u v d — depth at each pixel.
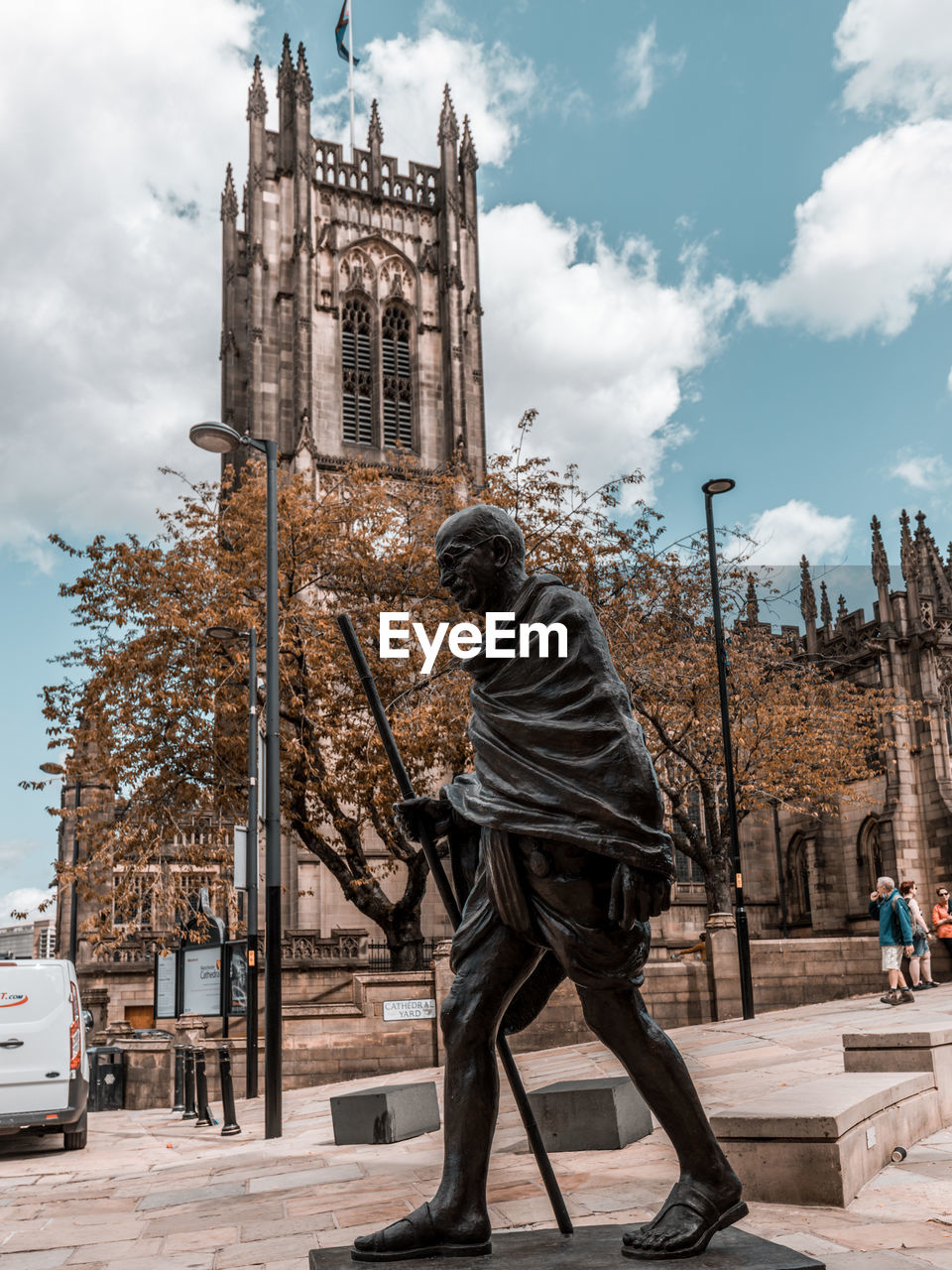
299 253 59.62
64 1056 12.16
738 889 20.52
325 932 44.03
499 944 3.15
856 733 36.12
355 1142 10.18
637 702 27.34
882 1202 5.11
